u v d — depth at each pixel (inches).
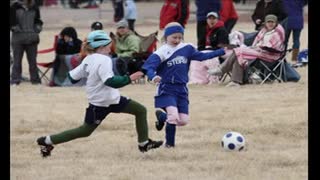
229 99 1777.8
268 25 2016.5
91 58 1139.9
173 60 1192.8
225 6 2468.0
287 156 1168.8
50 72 2440.9
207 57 1210.0
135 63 2009.1
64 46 2118.6
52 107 1728.6
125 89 1988.2
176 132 1374.3
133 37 2078.0
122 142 1306.6
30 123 1512.1
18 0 2202.3
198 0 2325.3
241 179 1034.1
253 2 5738.2
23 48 2158.0
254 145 1263.5
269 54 2005.4
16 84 2143.2
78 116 1592.0
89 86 1146.0
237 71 1990.7
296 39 2487.7
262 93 1851.6
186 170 1088.8
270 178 1038.4
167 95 1200.2
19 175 1071.6
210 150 1223.5
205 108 1649.9
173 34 1192.8
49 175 1071.0
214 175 1055.6
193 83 2059.5
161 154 1180.5
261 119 1493.6
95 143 1298.0
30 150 1254.9
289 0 2453.2
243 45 2070.6
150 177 1048.2
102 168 1107.3
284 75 2030.0
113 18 4638.3
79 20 4564.5
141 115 1180.5
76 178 1051.3
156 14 5032.0
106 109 1152.2
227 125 1437.0
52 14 5032.0
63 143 1275.8
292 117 1501.0
